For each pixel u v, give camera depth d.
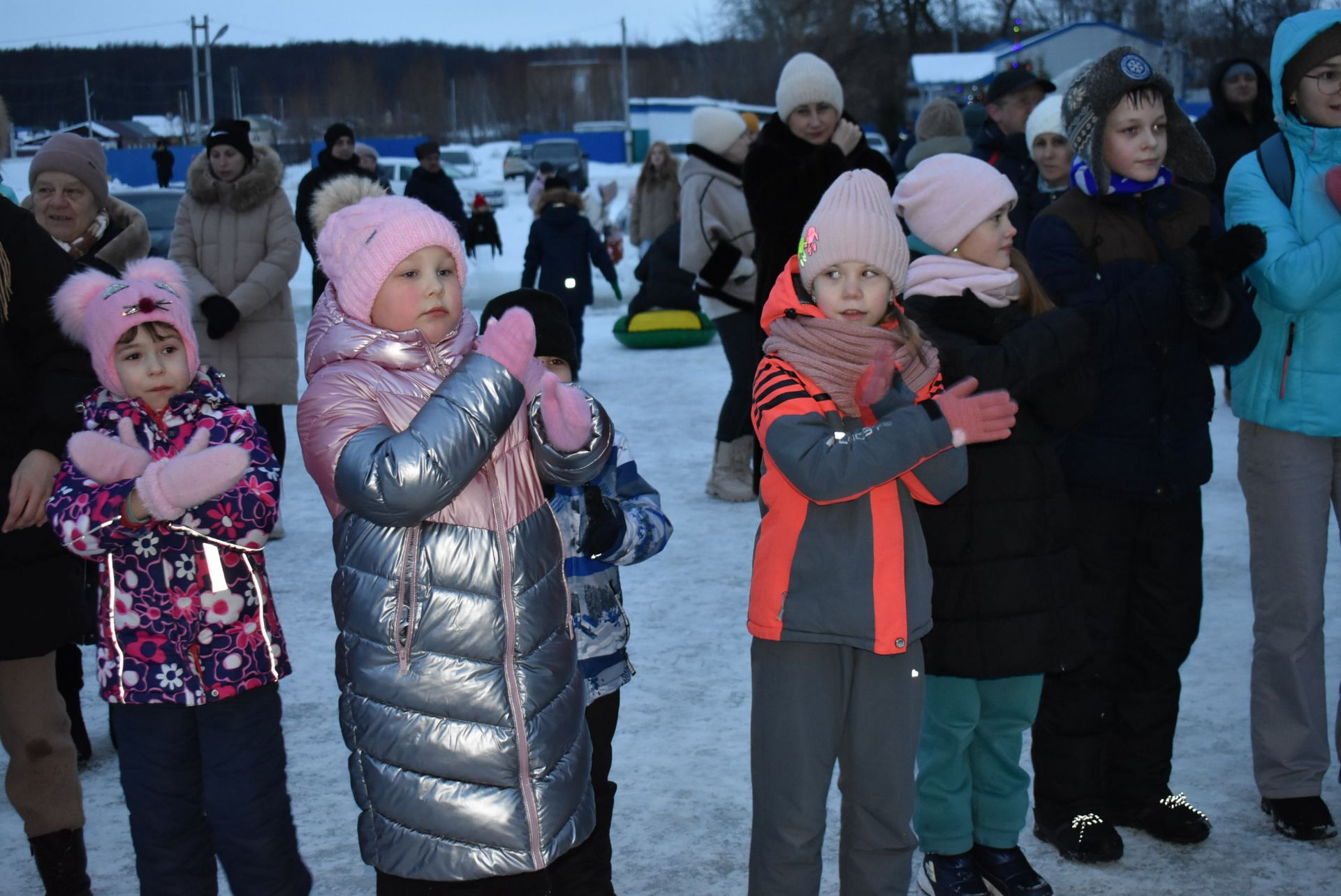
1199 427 3.38
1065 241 3.44
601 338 13.92
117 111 137.62
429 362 2.57
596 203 22.16
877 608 2.75
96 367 2.85
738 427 7.03
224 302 6.33
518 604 2.52
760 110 47.88
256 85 146.50
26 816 3.12
